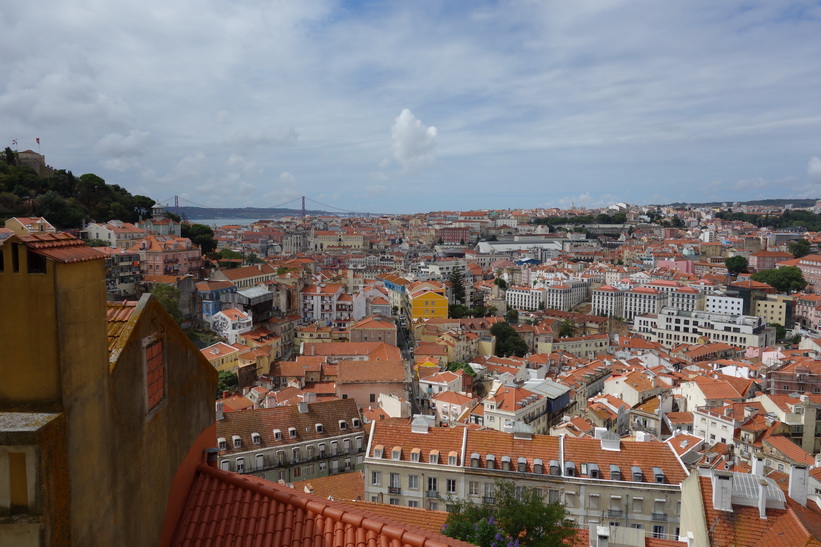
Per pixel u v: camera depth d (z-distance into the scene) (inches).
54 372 555.2
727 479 1603.1
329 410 4101.9
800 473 1845.5
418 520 2174.0
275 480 3718.0
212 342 7244.1
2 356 556.7
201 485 867.4
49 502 536.4
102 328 632.4
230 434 3683.6
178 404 839.1
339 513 783.7
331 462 3934.5
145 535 720.3
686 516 1843.0
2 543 532.1
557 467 2869.1
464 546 764.0
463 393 6038.4
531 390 5851.4
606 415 5123.0
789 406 4795.8
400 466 3046.3
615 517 2770.7
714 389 5487.2
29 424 528.4
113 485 645.3
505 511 1878.7
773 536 1493.6
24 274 548.4
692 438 4168.3
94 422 610.9
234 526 795.4
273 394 5068.9
